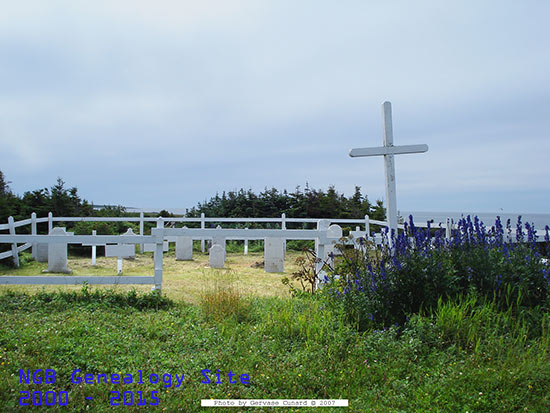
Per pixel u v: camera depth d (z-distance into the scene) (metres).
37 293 8.62
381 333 5.78
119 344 5.80
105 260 16.67
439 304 6.07
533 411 4.11
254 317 7.20
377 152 9.37
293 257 18.41
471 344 5.41
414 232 7.10
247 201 29.00
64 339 5.82
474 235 7.36
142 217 19.23
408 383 4.78
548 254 7.16
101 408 4.29
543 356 4.98
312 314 6.82
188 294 9.77
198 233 9.13
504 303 6.33
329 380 4.91
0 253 13.84
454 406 4.32
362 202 29.17
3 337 5.74
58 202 22.44
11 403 4.22
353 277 7.18
